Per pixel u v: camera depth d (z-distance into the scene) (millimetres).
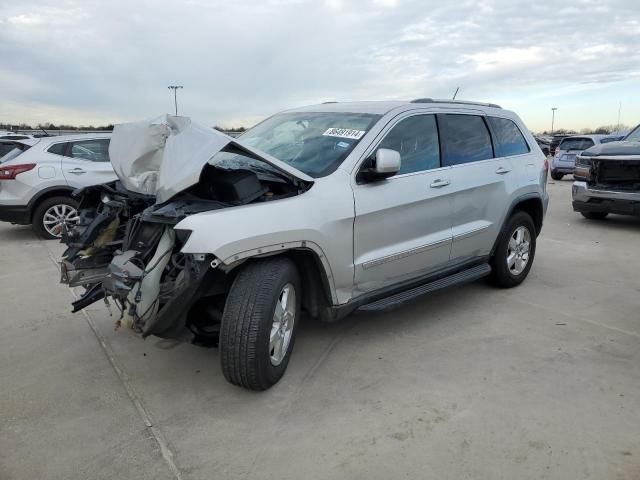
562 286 5703
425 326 4535
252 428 3045
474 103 5234
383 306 3947
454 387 3488
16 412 3213
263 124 4922
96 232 3742
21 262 6902
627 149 8648
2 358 3951
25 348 4121
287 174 3480
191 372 3723
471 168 4801
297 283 3543
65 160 8469
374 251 3936
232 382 3305
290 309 3543
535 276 6102
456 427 3033
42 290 5617
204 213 3055
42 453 2822
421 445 2869
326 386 3510
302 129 4418
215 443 2910
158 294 3043
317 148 4055
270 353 3340
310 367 3771
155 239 3252
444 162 4590
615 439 2908
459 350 4059
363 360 3885
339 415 3168
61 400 3354
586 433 2965
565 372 3695
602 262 6758
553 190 15570
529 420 3096
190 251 2906
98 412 3219
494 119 5332
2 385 3543
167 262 3094
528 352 4023
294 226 3301
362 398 3359
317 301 3766
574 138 19203
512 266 5566
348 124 4238
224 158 4066
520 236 5578
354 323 4590
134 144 3498
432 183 4344
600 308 4992
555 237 8359
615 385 3508
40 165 8250
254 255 3107
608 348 4094
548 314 4832
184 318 3195
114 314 4809
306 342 4195
